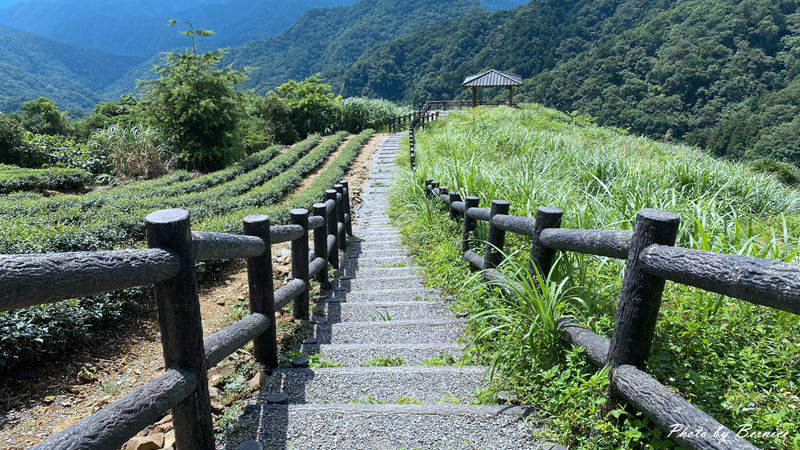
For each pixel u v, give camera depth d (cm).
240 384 270
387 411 236
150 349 364
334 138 1961
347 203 710
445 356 318
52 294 123
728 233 384
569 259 308
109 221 583
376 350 330
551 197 492
